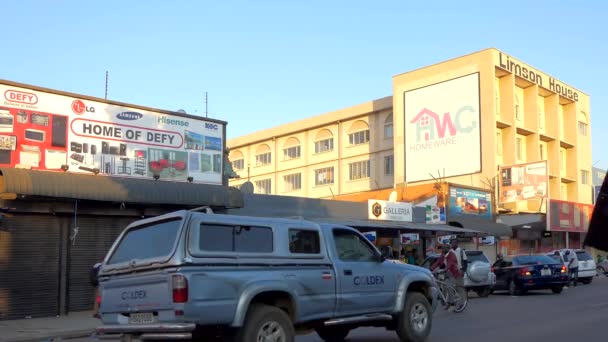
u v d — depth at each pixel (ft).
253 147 206.39
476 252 74.59
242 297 25.90
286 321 27.32
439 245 94.94
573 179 168.04
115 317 27.37
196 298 24.45
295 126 190.08
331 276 29.84
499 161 143.33
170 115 68.33
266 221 28.43
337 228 31.40
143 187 59.41
